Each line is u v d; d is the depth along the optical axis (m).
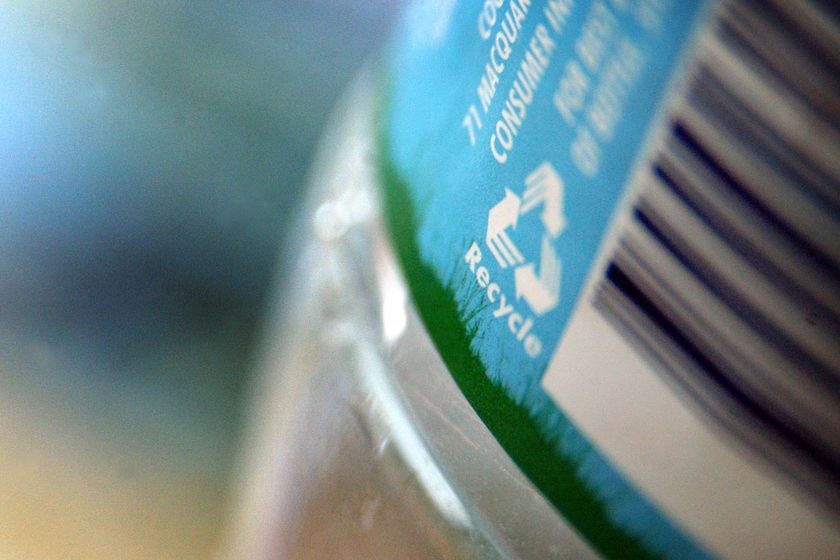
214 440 0.28
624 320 0.14
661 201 0.13
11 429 0.27
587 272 0.14
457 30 0.15
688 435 0.13
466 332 0.14
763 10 0.13
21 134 0.30
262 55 0.31
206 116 0.30
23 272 0.28
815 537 0.13
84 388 0.28
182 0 0.31
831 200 0.13
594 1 0.14
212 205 0.30
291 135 0.30
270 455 0.18
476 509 0.15
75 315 0.29
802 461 0.13
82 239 0.29
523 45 0.14
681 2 0.13
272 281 0.29
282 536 0.17
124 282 0.29
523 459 0.14
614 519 0.14
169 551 0.26
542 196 0.14
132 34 0.31
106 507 0.27
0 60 0.30
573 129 0.14
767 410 0.13
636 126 0.13
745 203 0.13
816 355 0.13
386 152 0.16
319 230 0.18
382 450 0.15
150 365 0.28
